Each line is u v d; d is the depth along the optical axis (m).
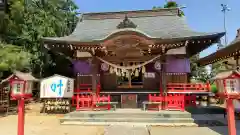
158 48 11.91
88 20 16.16
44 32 18.59
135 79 15.19
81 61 14.94
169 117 9.71
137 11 15.66
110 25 15.29
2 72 13.49
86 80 14.80
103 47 11.60
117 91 13.36
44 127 8.79
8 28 15.41
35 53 19.14
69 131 8.07
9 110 13.99
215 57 11.38
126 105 12.30
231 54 9.79
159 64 12.02
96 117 10.00
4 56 12.70
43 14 19.67
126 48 11.74
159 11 15.41
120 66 12.61
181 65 14.02
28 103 17.64
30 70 17.69
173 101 10.91
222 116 10.93
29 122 9.85
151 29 13.84
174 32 12.73
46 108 12.30
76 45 11.72
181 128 8.52
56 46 12.26
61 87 11.95
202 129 8.26
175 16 15.07
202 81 25.31
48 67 21.83
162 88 11.79
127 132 7.83
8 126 9.05
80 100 11.28
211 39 11.01
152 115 9.84
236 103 10.23
